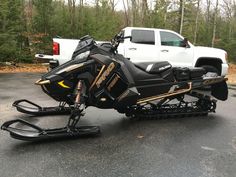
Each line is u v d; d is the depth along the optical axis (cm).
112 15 2223
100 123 610
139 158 449
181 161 443
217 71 1149
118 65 555
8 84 1035
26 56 1691
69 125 515
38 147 477
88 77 529
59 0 1856
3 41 1542
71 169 409
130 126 598
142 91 611
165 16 2311
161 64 632
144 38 1098
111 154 461
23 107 639
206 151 484
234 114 716
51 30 1731
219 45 2661
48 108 650
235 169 424
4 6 1517
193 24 2738
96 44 548
